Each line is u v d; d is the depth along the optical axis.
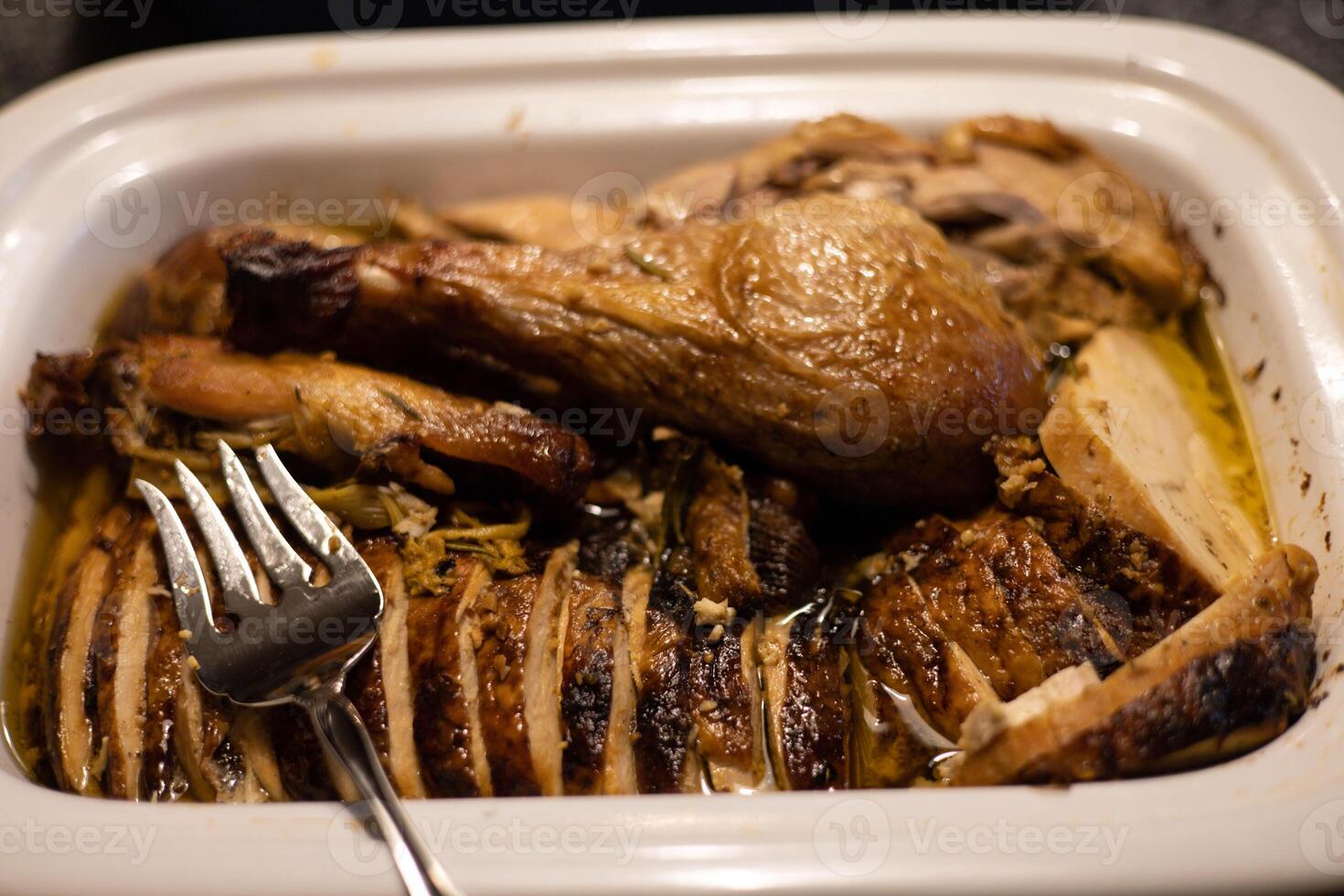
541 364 0.38
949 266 0.38
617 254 0.38
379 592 0.35
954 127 0.43
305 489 0.37
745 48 0.44
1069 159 0.43
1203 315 0.42
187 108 0.43
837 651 0.37
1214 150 0.42
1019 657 0.35
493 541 0.37
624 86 0.44
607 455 0.40
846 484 0.38
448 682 0.35
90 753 0.35
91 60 0.50
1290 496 0.39
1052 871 0.31
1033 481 0.37
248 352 0.39
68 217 0.41
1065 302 0.42
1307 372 0.38
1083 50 0.43
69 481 0.40
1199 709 0.33
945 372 0.36
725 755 0.35
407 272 0.38
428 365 0.39
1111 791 0.32
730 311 0.37
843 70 0.44
